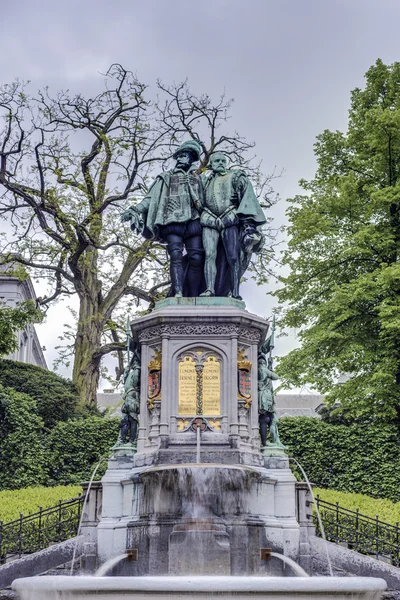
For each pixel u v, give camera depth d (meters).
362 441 24.94
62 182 32.47
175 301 15.00
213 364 14.49
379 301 26.80
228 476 12.70
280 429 25.31
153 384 14.62
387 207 27.64
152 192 15.96
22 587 10.19
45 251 33.19
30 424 27.17
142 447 14.34
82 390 33.22
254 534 13.12
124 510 13.87
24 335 50.44
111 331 36.12
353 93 29.59
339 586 9.79
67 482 26.48
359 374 27.30
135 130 32.97
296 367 26.94
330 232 27.73
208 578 9.76
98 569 13.19
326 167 29.41
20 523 14.82
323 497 20.38
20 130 32.41
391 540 16.39
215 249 15.46
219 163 16.11
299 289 28.20
